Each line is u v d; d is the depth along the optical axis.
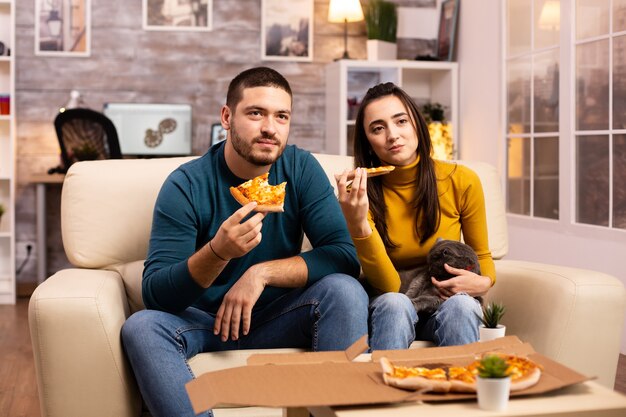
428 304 2.28
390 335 2.11
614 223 3.82
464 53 5.56
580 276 2.19
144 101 5.97
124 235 2.44
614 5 3.80
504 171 4.98
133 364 2.01
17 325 4.69
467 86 5.51
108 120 5.35
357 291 2.12
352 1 5.75
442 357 1.69
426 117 5.63
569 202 4.18
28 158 5.86
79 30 5.88
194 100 6.02
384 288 2.31
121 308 2.15
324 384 1.51
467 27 5.50
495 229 2.68
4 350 4.05
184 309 2.11
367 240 2.25
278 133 2.20
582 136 4.09
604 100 3.90
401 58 6.13
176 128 5.92
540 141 4.53
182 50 5.99
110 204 2.45
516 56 4.80
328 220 2.30
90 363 2.01
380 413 1.40
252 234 1.96
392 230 2.46
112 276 2.29
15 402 3.14
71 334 2.00
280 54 6.07
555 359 2.15
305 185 2.33
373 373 1.58
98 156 5.41
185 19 5.98
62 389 2.01
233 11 6.03
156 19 5.95
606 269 3.86
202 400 1.47
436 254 2.34
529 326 2.24
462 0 5.62
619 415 1.42
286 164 2.34
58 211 5.89
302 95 6.12
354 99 5.81
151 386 1.97
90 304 2.02
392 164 2.47
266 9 6.04
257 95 2.19
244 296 2.12
